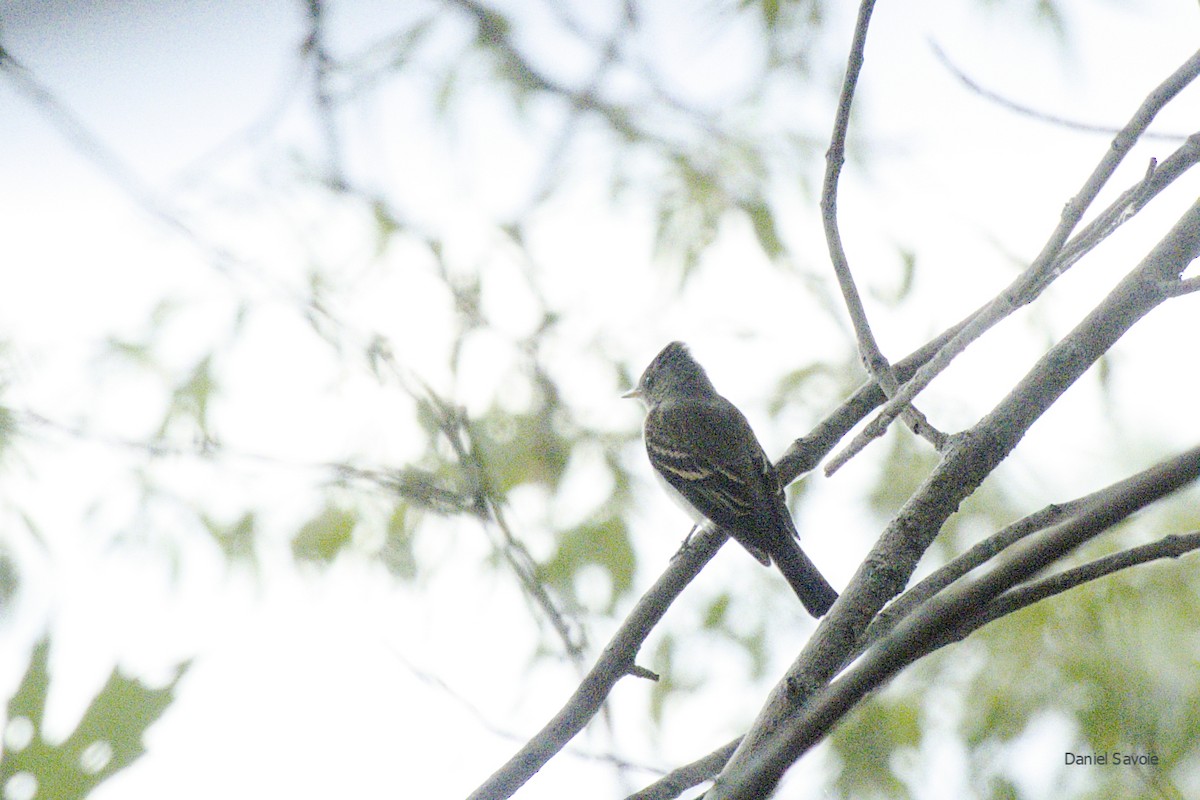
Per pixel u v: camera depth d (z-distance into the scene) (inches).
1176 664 346.6
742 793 153.9
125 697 263.7
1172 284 225.0
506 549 324.2
